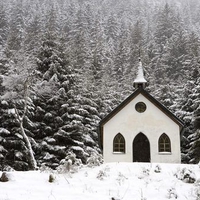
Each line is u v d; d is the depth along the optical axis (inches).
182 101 1582.2
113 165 669.3
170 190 480.1
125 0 5846.5
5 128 1026.1
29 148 951.6
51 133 1137.4
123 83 2219.5
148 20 5004.9
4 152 998.4
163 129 1103.0
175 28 3597.4
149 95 1122.7
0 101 1035.9
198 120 1323.8
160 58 2802.7
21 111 1053.2
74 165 613.0
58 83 1196.5
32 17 3804.1
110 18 4047.7
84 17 3902.6
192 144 1339.8
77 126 1132.5
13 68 1088.2
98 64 2001.7
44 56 1322.6
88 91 1461.6
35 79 1133.1
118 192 478.9
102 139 1210.0
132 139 1098.1
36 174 584.1
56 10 4158.5
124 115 1122.7
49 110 1175.6
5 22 2999.5
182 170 566.3
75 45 2539.4
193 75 1604.3
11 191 467.5
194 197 468.8
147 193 481.1
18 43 2065.7
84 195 460.4
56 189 487.2
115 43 3617.1
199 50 2492.6
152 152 1080.8
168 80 2164.1
